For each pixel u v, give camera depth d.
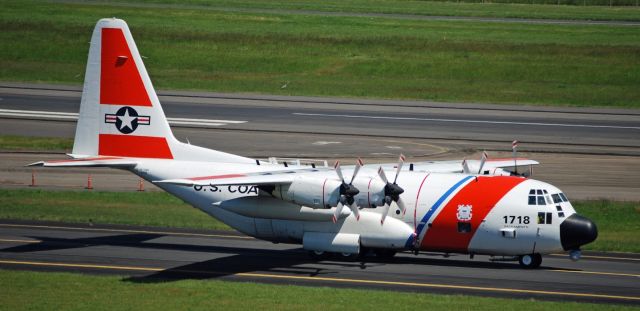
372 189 116.69
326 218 124.81
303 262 128.12
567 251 122.31
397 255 134.25
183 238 144.88
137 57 135.00
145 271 121.12
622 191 182.75
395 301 105.38
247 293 109.12
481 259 131.75
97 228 150.62
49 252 131.62
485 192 123.38
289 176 119.94
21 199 172.12
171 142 135.75
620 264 128.88
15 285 112.00
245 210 127.19
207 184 115.12
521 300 106.00
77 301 104.88
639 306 103.94
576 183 189.38
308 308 102.25
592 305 103.81
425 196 124.94
